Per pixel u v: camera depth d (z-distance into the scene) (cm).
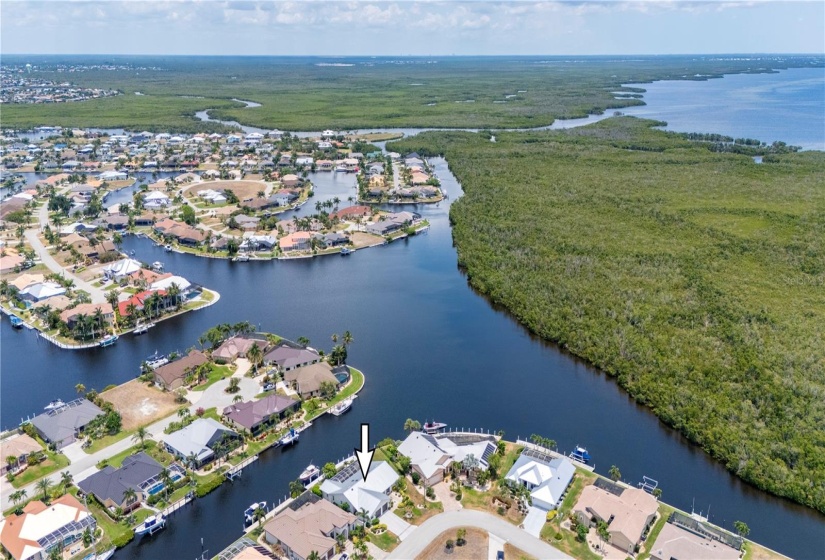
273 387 14875
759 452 11912
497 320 18975
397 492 11456
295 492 11150
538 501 11000
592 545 10138
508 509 11012
